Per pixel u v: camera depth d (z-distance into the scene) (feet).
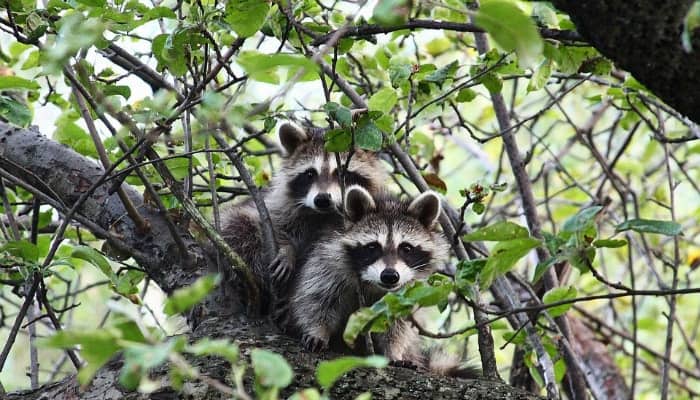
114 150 34.99
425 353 34.88
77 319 48.19
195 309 29.63
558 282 37.58
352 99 29.78
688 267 51.19
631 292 21.24
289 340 27.81
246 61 18.54
